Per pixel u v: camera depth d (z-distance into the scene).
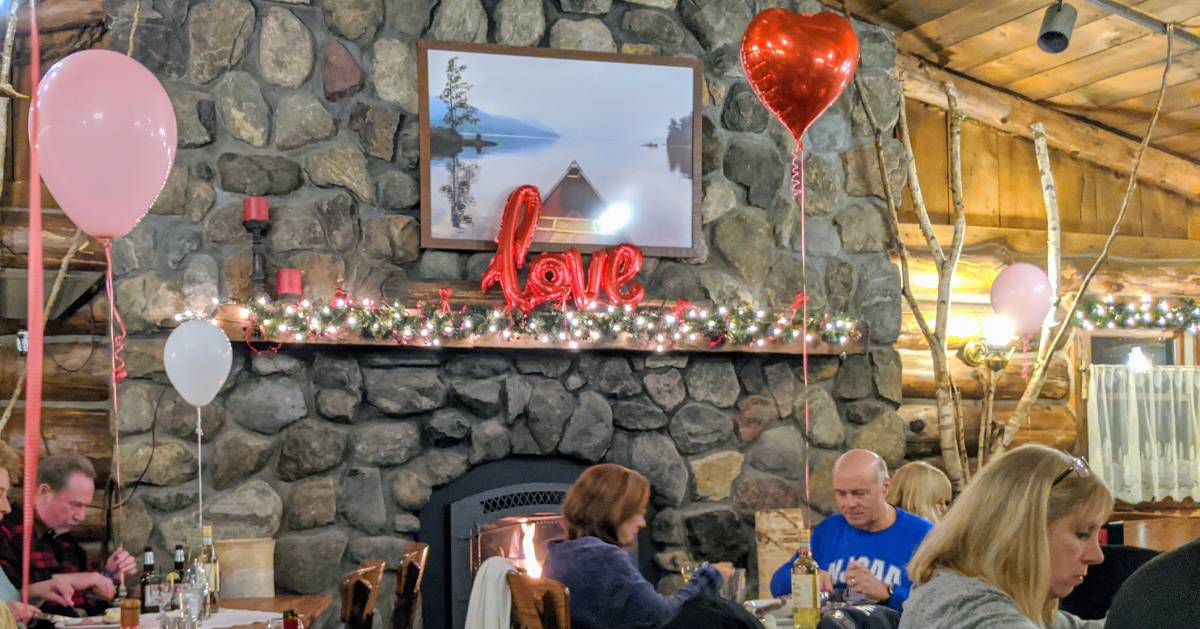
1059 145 7.28
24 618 3.31
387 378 5.74
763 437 6.23
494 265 5.70
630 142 6.12
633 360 6.07
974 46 6.68
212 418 5.50
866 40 6.61
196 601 3.84
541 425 5.91
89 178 3.25
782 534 6.06
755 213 6.34
